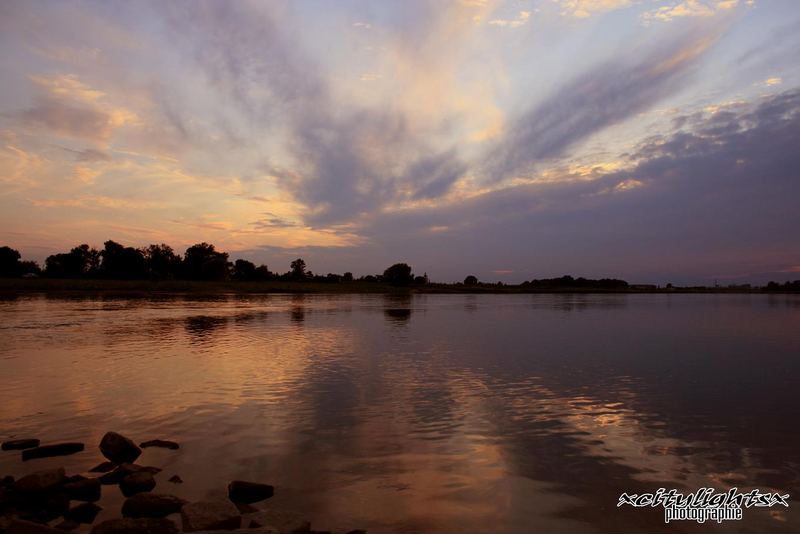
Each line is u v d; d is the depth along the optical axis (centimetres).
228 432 1113
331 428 1143
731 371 1898
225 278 15162
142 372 1783
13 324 3512
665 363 2075
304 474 883
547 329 3575
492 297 11994
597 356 2261
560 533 688
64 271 14238
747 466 937
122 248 14350
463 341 2791
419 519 723
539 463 941
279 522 690
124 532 659
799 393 1527
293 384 1608
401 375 1770
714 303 8975
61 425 1160
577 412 1297
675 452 1008
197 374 1756
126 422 1188
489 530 693
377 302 8062
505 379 1709
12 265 13638
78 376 1703
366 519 723
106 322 3725
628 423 1203
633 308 6825
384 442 1052
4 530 656
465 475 882
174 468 910
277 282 15762
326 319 4325
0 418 1214
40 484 777
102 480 852
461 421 1206
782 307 7300
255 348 2414
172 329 3275
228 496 797
